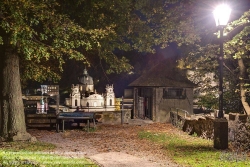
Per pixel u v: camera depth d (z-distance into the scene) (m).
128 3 22.64
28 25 15.09
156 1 25.25
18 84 17.92
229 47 23.69
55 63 22.34
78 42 16.73
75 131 22.39
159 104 28.47
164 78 29.08
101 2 20.23
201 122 19.73
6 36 16.62
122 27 22.97
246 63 26.42
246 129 16.17
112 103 34.50
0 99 17.70
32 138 17.59
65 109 32.78
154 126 25.34
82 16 20.28
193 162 12.16
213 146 15.12
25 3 14.24
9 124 17.52
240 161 12.04
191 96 28.95
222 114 14.59
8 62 17.69
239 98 27.19
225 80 27.81
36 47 15.17
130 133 21.36
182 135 20.17
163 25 25.28
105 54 23.73
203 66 27.31
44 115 23.53
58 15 16.22
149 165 11.84
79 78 38.03
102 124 26.28
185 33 25.41
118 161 12.49
